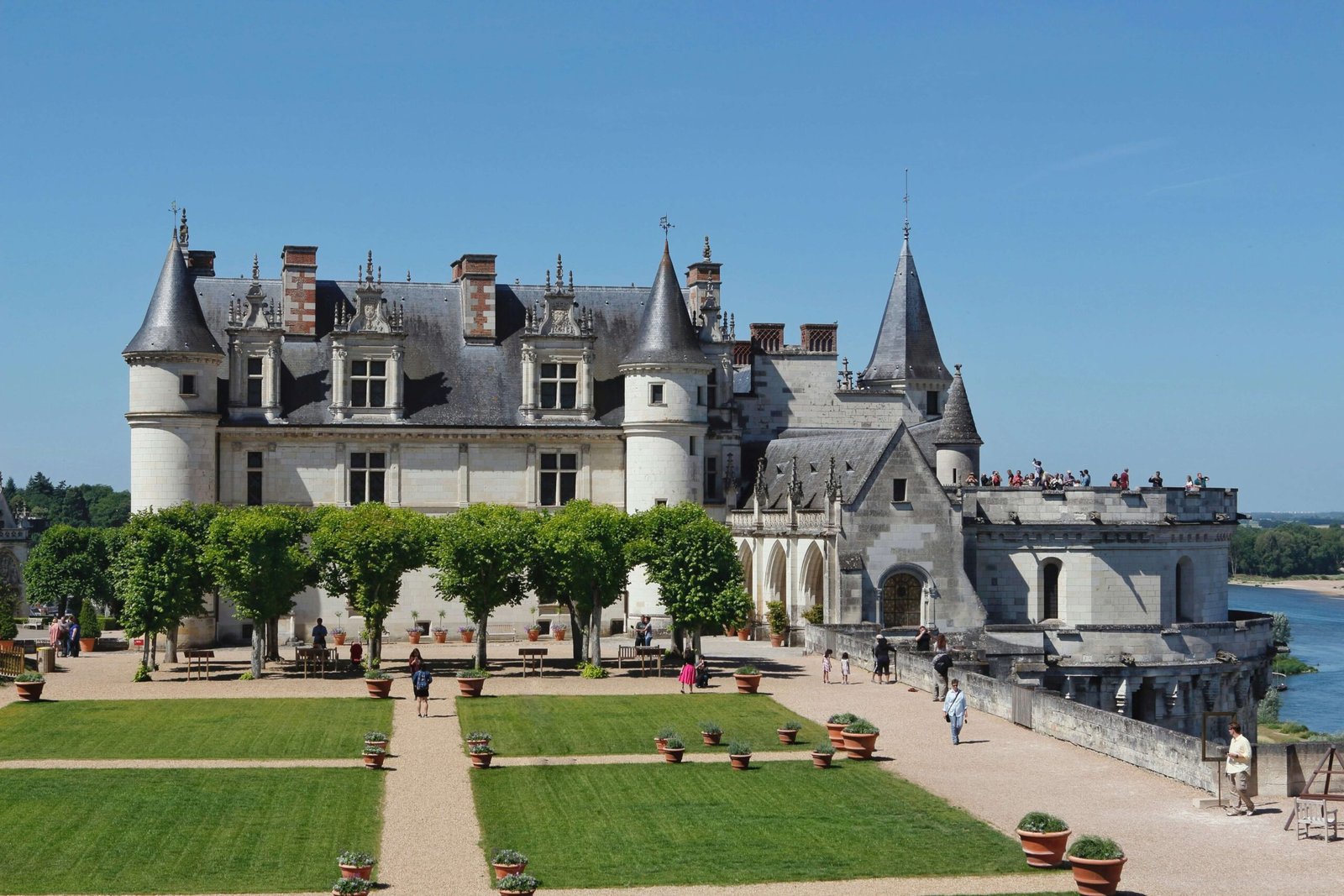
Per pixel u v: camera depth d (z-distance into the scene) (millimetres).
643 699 61062
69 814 41562
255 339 83188
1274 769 43594
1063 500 78938
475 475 85750
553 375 87062
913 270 102000
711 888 35344
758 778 46312
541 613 84812
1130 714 75250
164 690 63531
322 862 37344
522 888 33750
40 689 60156
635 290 93438
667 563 69812
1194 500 81062
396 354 85000
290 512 74875
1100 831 39781
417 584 83750
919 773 46875
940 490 76188
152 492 80625
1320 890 34656
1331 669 140250
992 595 78312
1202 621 80875
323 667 69188
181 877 36094
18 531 137750
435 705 59438
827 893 35000
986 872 36500
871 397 98438
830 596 75750
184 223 89875
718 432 90375
